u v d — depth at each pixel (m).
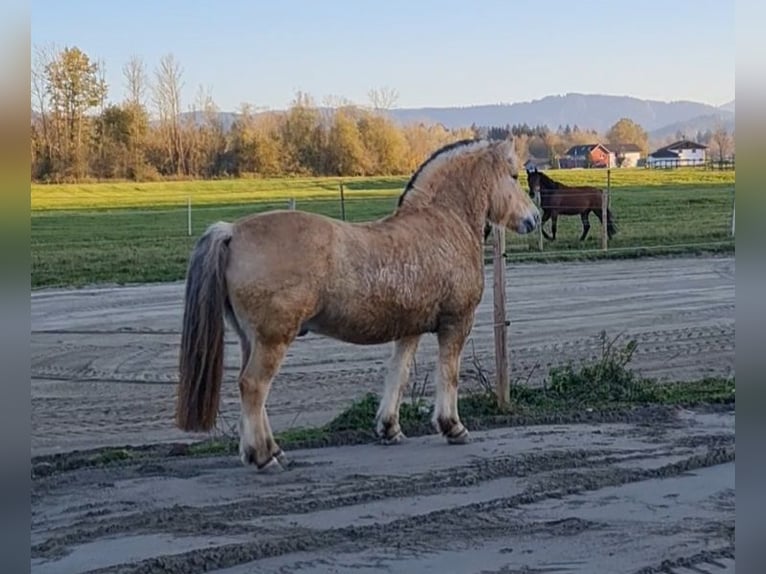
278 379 11.12
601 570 5.07
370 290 7.05
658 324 14.59
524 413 9.07
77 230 26.73
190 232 25.77
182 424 6.65
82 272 19.98
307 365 11.88
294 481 6.74
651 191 36.75
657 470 6.96
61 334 14.09
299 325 6.81
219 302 6.67
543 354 12.44
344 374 11.39
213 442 8.30
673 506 6.16
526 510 6.08
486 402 9.20
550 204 24.83
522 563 5.16
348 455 7.56
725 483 6.67
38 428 9.02
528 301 16.69
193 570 5.05
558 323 14.63
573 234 26.30
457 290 7.58
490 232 11.08
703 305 16.25
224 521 5.83
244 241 6.71
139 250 22.83
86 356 12.57
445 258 7.50
